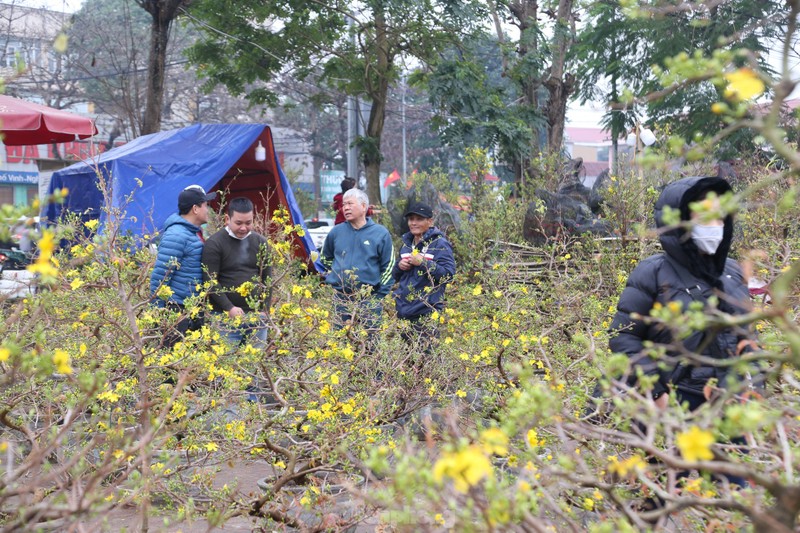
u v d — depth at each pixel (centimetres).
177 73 3672
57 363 214
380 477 322
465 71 1712
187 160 1034
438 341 514
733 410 153
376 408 418
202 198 591
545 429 271
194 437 369
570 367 359
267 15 1834
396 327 538
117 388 364
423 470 158
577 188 1042
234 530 373
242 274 592
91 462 351
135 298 531
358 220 661
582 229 873
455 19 1719
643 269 329
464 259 959
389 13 1719
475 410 434
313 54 1903
